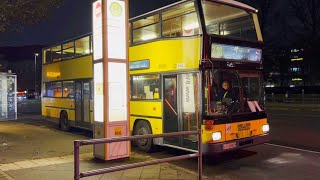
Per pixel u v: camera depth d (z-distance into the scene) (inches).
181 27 399.2
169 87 414.0
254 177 329.7
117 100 367.2
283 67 2153.1
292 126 692.1
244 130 381.4
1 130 660.7
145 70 452.4
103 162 363.9
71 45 654.5
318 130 627.5
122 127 369.7
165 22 423.8
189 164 384.2
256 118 396.8
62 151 428.1
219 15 394.6
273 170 356.2
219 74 370.6
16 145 474.9
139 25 470.9
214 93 362.9
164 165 358.9
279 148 470.3
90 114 579.5
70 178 301.4
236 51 390.3
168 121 415.2
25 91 3127.5
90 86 578.9
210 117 355.3
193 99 376.2
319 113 1026.7
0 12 434.3
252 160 401.4
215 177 329.1
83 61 605.0
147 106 447.2
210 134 353.7
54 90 730.8
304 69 2098.9
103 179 301.6
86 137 568.7
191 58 377.4
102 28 360.5
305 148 468.8
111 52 362.9
